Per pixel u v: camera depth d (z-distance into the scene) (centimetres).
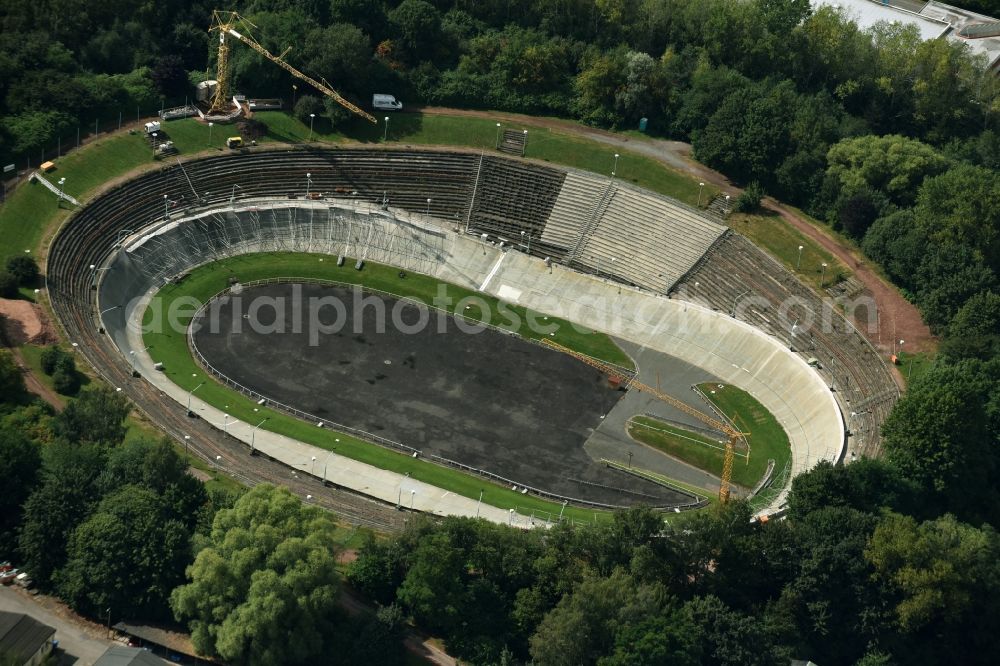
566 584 15575
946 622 16400
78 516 15212
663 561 16200
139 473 15862
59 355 18212
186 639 14700
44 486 15450
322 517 15262
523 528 17488
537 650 14800
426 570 15125
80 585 14712
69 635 14612
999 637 16538
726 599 16350
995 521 18462
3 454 15512
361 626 14950
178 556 14912
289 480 17988
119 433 17000
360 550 15925
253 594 14188
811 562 16162
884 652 16150
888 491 17738
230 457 18175
